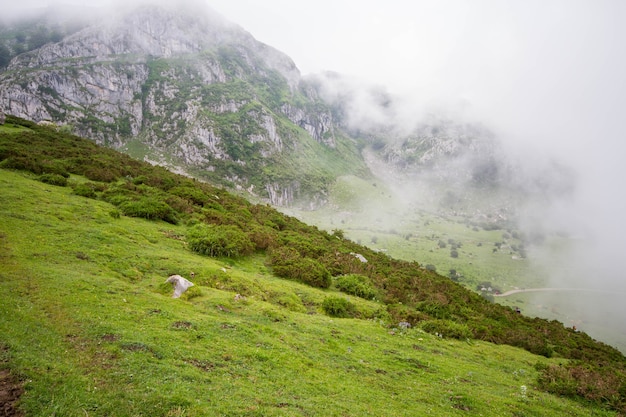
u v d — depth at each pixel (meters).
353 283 40.59
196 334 16.53
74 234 26.23
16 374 10.02
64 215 29.77
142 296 19.56
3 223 24.03
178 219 42.59
